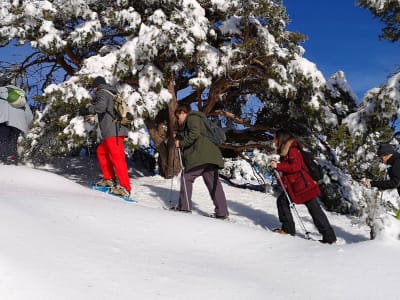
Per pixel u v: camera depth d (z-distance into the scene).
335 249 3.91
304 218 7.40
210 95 10.66
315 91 10.22
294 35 10.74
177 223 4.44
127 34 10.79
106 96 6.50
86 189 6.28
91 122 7.05
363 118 8.02
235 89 11.86
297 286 3.16
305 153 5.73
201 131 6.18
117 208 4.78
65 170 11.85
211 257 3.71
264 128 11.61
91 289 2.67
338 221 7.81
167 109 11.25
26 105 8.17
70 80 9.11
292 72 9.84
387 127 7.83
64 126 9.36
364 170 8.97
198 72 10.01
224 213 6.36
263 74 10.03
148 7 10.28
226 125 12.73
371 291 3.06
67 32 10.57
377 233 4.24
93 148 13.44
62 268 2.87
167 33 8.98
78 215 4.22
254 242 4.17
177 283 2.96
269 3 9.88
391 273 3.34
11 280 2.54
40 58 11.75
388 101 7.45
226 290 2.95
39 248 3.09
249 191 10.12
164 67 9.80
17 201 4.32
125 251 3.48
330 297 2.98
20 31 9.72
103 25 10.59
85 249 3.31
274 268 3.53
